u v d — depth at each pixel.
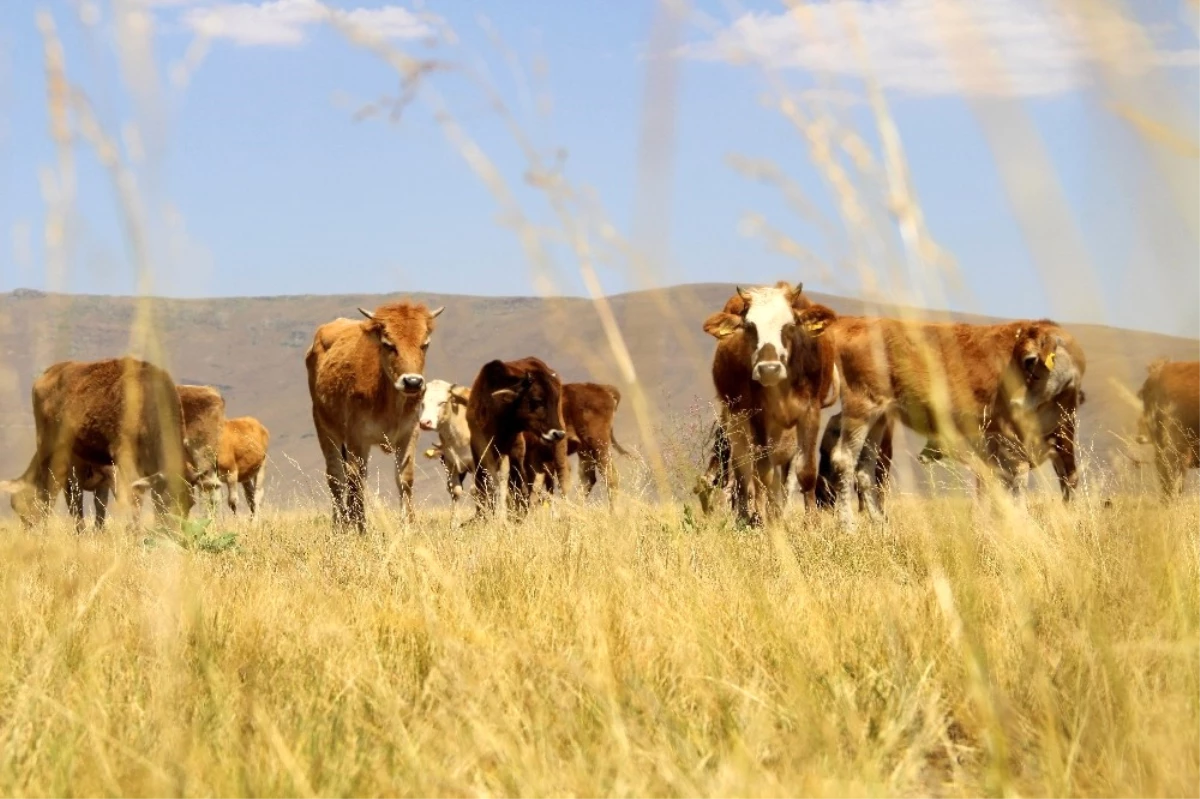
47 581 9.13
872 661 7.10
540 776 5.00
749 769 4.91
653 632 7.88
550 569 10.64
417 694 6.69
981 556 9.41
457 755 5.44
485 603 9.64
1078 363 23.16
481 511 22.16
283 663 7.32
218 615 8.18
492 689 6.38
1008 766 5.14
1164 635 5.55
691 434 9.77
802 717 5.51
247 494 45.50
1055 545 8.67
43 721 5.91
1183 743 4.65
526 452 32.50
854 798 4.69
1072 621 6.78
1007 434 23.00
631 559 10.27
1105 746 4.98
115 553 9.38
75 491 22.84
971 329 23.09
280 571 13.31
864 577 11.65
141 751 5.35
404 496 25.84
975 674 5.24
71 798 4.93
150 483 16.41
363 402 25.66
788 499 22.27
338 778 5.04
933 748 5.92
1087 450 11.67
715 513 12.38
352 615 9.05
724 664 6.80
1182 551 6.35
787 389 21.89
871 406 23.23
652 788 4.98
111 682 6.75
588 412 35.53
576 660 6.87
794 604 8.48
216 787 4.79
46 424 23.92
